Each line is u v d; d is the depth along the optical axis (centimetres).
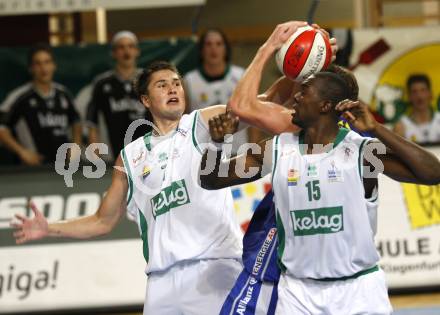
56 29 2752
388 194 2155
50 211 2145
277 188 1123
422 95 2445
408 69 2461
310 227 1102
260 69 1230
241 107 1222
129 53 2406
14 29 2675
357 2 2786
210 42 2362
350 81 1209
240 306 1192
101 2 2333
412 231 2123
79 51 2448
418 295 2080
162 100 1313
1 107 2434
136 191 1322
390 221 2131
